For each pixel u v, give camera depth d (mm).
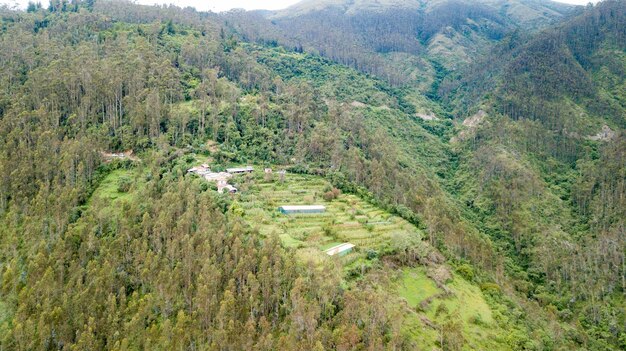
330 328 67438
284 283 73188
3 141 112812
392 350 64875
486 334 82375
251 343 63969
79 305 73125
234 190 111188
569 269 127688
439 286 90875
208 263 74062
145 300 73688
